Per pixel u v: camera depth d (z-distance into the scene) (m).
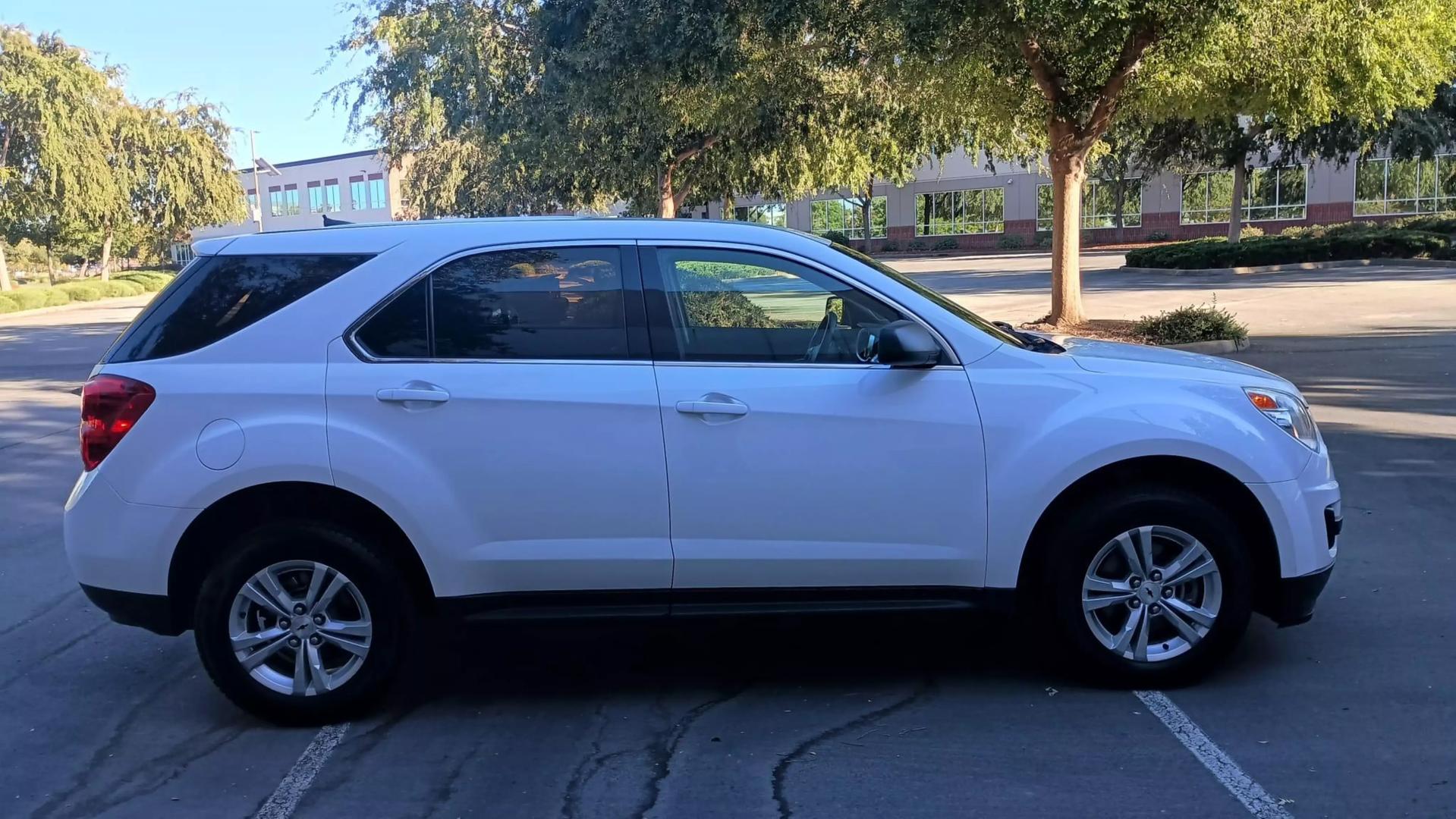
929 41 12.31
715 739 4.14
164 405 4.13
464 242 4.34
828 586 4.28
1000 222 59.41
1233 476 4.27
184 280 4.36
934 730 4.16
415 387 4.14
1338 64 14.55
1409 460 8.38
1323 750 3.88
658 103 17.47
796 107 19.83
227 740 4.23
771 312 4.40
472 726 4.31
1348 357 13.80
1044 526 4.36
